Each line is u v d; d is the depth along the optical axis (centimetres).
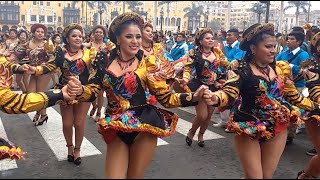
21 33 1095
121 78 342
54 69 561
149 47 683
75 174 505
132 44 343
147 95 351
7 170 516
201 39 623
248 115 372
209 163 557
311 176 451
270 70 379
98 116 800
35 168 527
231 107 369
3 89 356
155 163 536
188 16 6178
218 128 772
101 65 361
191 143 651
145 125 332
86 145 636
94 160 564
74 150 546
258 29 365
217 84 611
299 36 702
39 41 850
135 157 338
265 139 368
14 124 784
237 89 360
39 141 662
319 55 477
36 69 548
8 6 5219
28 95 355
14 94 358
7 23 5212
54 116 856
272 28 369
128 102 343
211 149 630
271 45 364
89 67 543
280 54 745
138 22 353
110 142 342
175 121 354
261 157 379
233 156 595
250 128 362
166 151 610
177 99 345
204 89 342
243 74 365
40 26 842
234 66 376
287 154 616
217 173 512
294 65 670
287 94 403
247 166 360
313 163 444
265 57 366
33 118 805
